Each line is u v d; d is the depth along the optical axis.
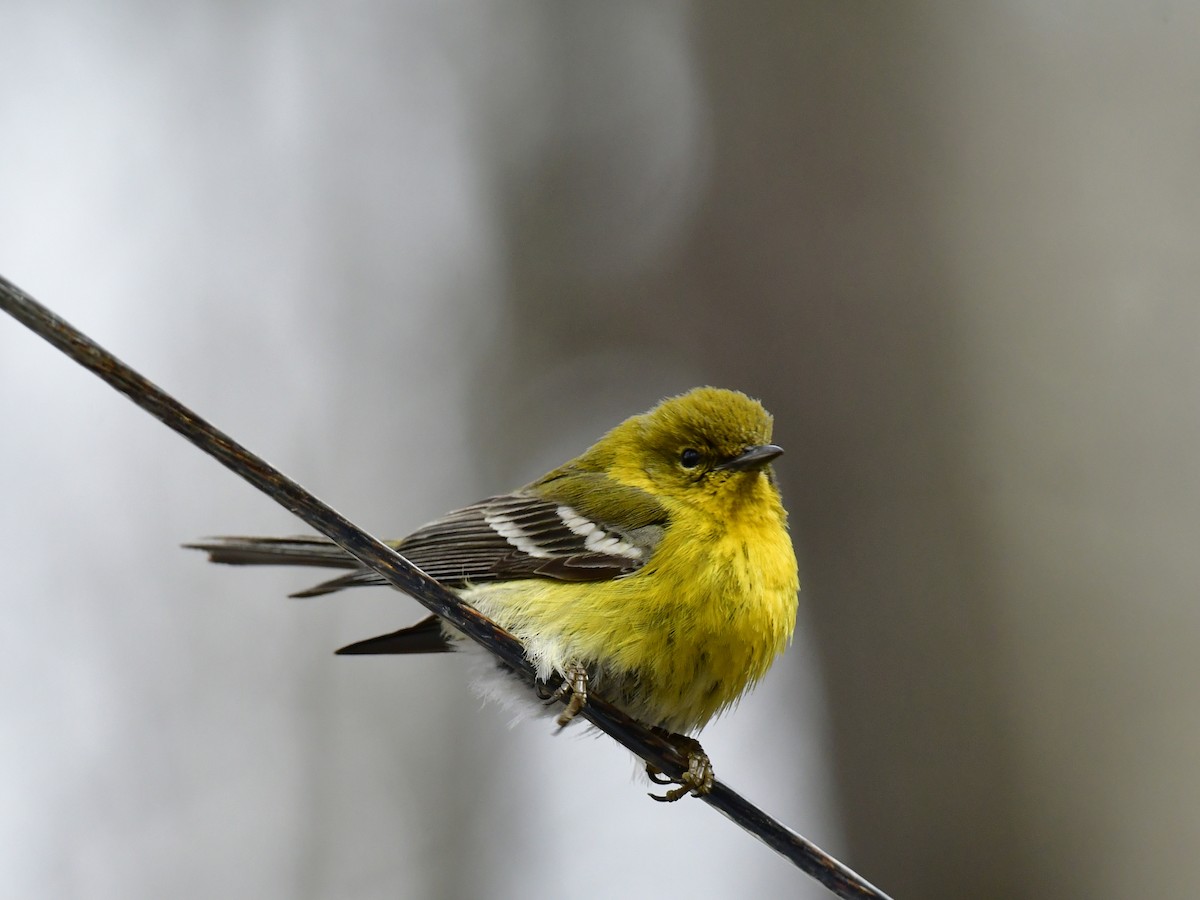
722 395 8.77
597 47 16.47
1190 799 11.45
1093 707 11.84
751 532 8.14
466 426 16.67
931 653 12.29
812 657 12.66
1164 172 13.13
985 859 11.76
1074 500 12.45
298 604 15.91
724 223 14.16
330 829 15.18
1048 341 12.95
